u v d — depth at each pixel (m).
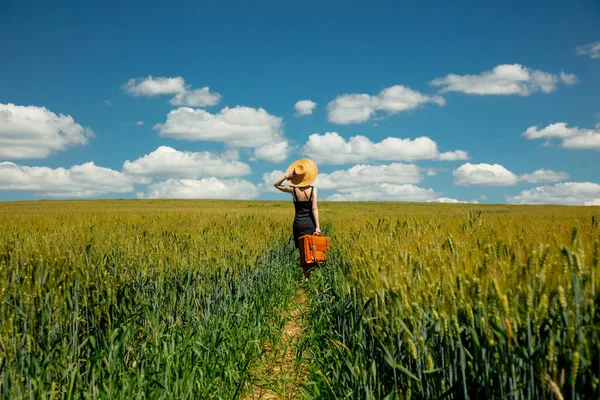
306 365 4.93
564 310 2.11
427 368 2.63
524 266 2.39
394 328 2.95
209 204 51.41
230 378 4.21
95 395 3.20
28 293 3.76
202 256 6.23
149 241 7.07
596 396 1.97
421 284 2.93
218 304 5.73
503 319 2.30
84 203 54.75
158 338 4.16
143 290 5.03
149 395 3.53
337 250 7.91
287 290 8.66
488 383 2.29
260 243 8.56
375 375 3.04
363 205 53.97
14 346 3.08
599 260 2.28
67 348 3.52
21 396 2.90
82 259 5.15
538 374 2.08
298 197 9.21
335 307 4.99
